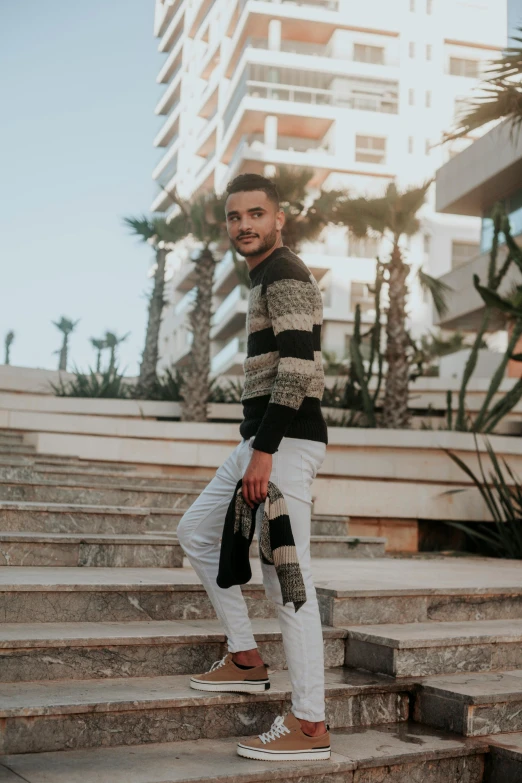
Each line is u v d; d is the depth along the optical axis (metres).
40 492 5.87
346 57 48.06
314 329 2.62
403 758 2.71
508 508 7.61
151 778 2.31
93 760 2.45
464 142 47.12
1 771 2.30
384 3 48.59
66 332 33.94
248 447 2.71
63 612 3.31
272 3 46.91
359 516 8.10
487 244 18.38
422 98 47.75
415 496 8.20
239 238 2.75
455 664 3.39
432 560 6.52
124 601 3.44
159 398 15.58
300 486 2.62
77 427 10.80
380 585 3.97
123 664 3.00
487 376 18.45
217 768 2.44
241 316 39.84
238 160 44.91
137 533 4.92
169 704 2.69
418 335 42.81
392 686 3.15
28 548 4.07
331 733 2.95
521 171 16.50
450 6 49.44
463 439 9.07
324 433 2.71
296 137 48.72
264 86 45.75
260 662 2.90
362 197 13.73
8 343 35.41
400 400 12.09
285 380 2.50
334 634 3.49
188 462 9.85
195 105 61.97
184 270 54.38
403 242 43.84
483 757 2.89
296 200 15.02
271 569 2.62
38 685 2.78
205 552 2.92
